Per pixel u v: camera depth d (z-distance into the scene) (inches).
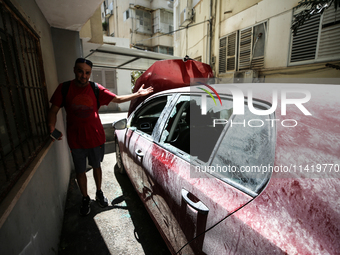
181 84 105.6
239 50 264.1
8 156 57.2
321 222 24.2
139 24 761.6
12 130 61.6
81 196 108.0
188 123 76.5
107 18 912.9
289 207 27.2
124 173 128.5
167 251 71.9
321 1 136.3
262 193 30.8
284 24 206.4
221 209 35.0
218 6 291.6
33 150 60.5
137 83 114.5
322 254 22.6
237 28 263.9
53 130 75.6
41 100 79.4
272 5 216.2
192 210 42.8
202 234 39.4
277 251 25.6
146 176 69.8
